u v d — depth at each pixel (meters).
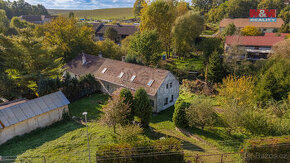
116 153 16.34
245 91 29.80
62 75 44.25
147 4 62.16
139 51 48.91
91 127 25.47
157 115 31.25
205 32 89.56
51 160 18.50
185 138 23.61
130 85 33.97
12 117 22.72
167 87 33.03
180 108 25.34
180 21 54.75
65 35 47.28
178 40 55.56
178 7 68.19
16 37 36.59
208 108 23.97
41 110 25.27
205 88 40.44
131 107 26.28
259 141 17.42
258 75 40.12
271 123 21.84
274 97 31.30
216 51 47.12
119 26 88.56
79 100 35.97
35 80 36.16
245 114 22.23
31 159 18.70
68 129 25.09
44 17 129.12
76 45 48.97
